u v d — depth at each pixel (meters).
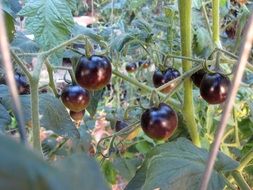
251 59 0.43
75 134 0.27
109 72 0.28
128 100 0.59
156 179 0.21
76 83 0.30
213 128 0.43
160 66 0.36
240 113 0.43
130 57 0.55
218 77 0.29
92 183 0.05
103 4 0.82
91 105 0.36
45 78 0.46
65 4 0.28
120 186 0.50
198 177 0.21
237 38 0.50
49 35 0.27
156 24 0.52
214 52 0.30
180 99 0.34
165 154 0.23
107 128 0.54
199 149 0.24
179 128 0.36
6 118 0.24
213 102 0.29
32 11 0.28
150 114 0.28
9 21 0.30
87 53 0.28
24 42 0.35
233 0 0.63
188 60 0.31
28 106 0.25
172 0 0.60
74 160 0.05
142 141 0.49
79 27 0.35
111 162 0.41
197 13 0.47
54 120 0.26
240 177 0.28
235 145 0.42
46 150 0.38
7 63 0.07
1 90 0.26
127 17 0.61
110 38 0.49
